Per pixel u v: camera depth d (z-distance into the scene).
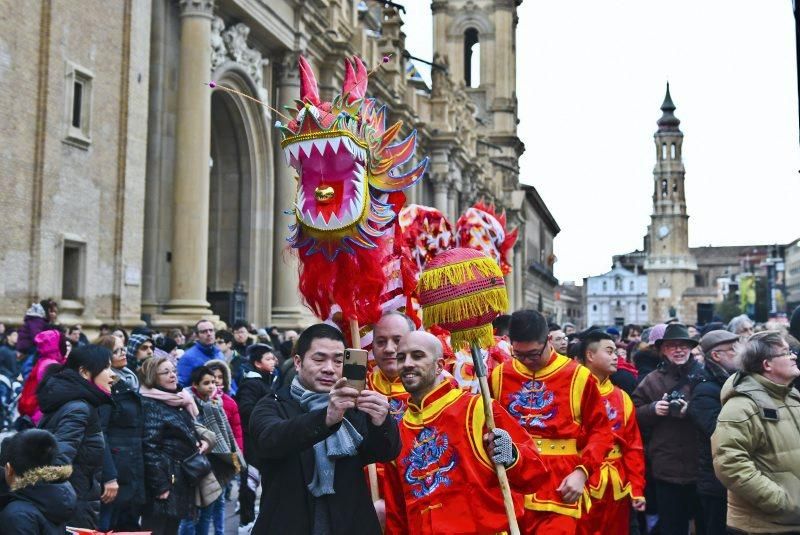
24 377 12.19
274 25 23.47
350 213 4.93
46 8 15.38
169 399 8.30
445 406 5.36
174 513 8.11
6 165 14.57
